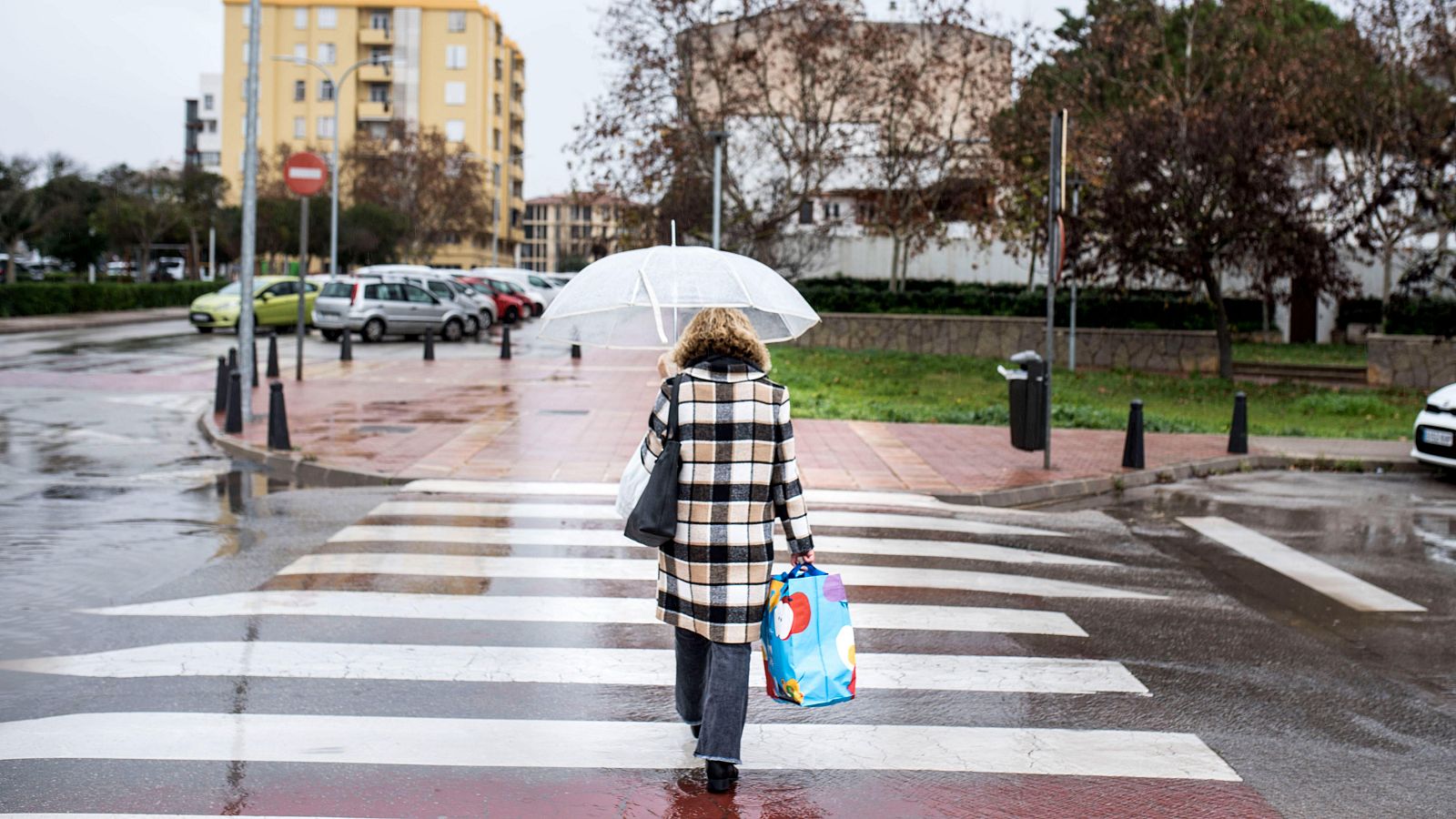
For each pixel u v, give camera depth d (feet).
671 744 15.66
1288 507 36.68
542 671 18.54
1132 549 29.81
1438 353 75.51
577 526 29.99
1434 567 28.37
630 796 13.97
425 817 13.20
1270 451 46.93
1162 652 20.62
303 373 71.82
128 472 37.93
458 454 41.32
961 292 100.68
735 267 15.44
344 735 15.57
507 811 13.44
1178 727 16.81
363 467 38.14
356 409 54.13
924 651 20.22
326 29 294.87
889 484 37.86
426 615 21.45
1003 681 18.72
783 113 110.11
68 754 14.69
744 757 15.34
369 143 253.03
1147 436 51.90
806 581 14.03
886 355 92.43
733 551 13.76
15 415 51.26
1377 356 77.00
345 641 19.80
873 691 18.11
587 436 46.62
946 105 129.49
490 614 21.65
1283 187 74.49
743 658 13.99
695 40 106.22
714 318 14.15
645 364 85.20
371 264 206.28
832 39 103.04
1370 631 22.54
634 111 97.30
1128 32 100.58
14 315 118.32
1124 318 93.81
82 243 169.07
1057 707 17.56
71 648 19.13
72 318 121.80
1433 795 14.60
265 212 183.11
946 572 26.18
